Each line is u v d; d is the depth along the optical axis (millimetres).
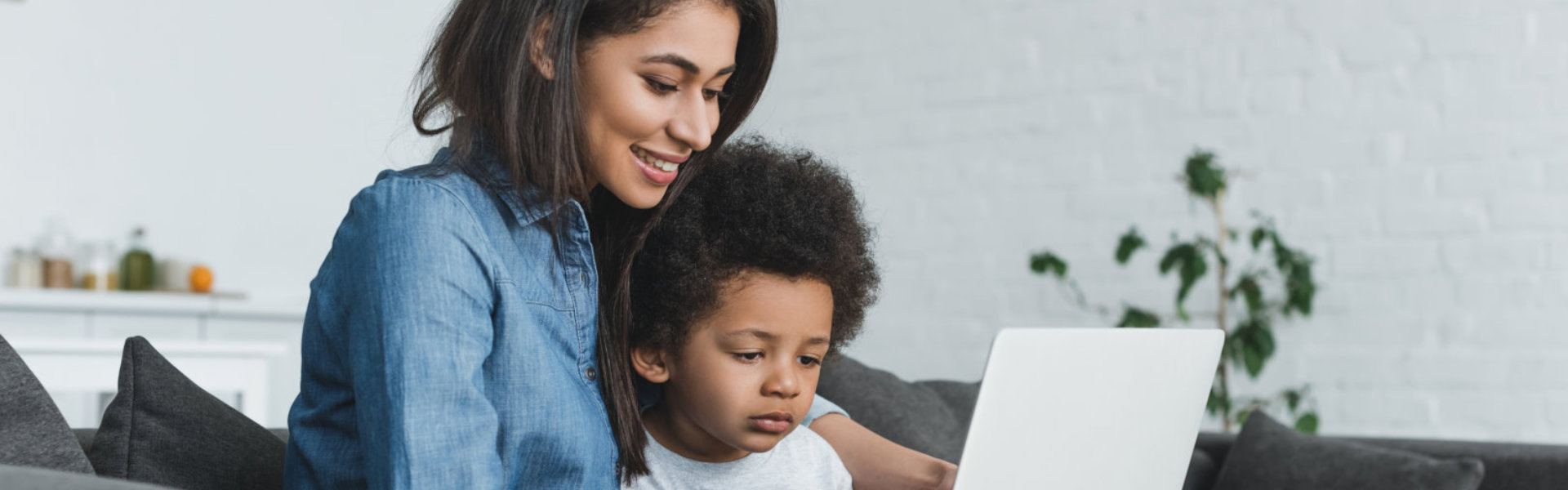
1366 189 3168
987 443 904
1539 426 2949
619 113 966
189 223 3469
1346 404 3176
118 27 3373
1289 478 2064
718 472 1165
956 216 3699
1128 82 3477
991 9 3680
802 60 3979
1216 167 3340
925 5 3783
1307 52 3252
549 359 977
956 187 3703
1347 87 3203
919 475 1232
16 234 3197
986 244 3646
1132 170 3451
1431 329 3082
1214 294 3318
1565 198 2941
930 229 3736
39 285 3131
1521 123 2994
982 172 3664
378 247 908
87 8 3326
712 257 1073
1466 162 3055
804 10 3986
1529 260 2975
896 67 3818
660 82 972
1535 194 2973
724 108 1100
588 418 1001
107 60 3354
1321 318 3215
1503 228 3008
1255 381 3297
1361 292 3166
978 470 909
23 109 3229
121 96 3373
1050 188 3564
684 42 961
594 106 976
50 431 990
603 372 1071
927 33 3775
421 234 907
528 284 994
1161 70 3434
